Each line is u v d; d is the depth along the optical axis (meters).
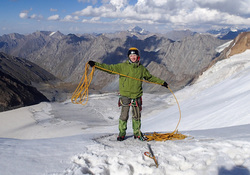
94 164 3.96
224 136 5.36
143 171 3.79
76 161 3.94
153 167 3.82
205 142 4.81
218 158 3.86
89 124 53.97
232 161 3.70
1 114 67.12
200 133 6.34
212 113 19.00
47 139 5.36
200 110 24.22
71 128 50.53
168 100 75.69
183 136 5.60
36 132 50.19
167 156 4.16
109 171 3.78
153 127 23.20
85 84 5.12
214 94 36.91
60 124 55.22
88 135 5.85
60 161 3.91
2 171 3.37
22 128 53.88
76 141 5.07
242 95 20.64
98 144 4.82
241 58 77.38
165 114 34.94
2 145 4.55
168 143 4.97
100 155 4.20
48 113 67.50
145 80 5.57
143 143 5.04
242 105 16.56
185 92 76.06
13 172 3.38
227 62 79.75
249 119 13.02
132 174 3.77
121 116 5.28
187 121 20.25
